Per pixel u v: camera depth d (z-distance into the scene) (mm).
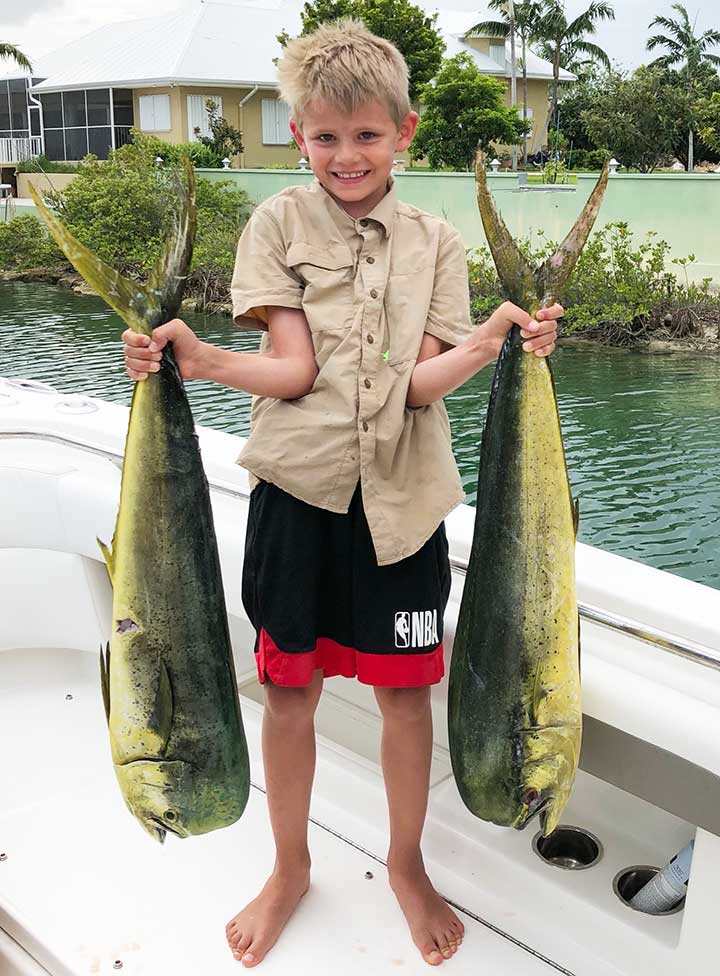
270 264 1839
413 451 1869
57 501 2805
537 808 1761
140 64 35781
